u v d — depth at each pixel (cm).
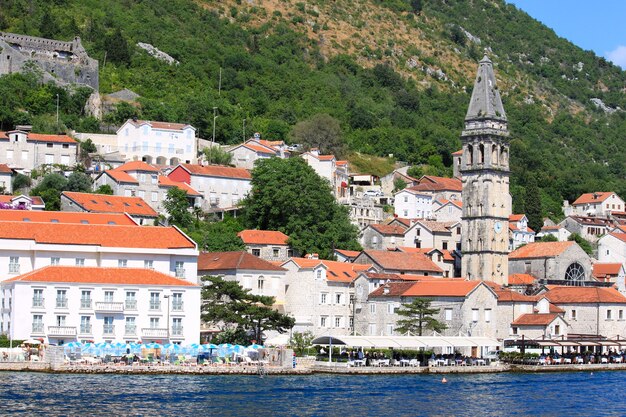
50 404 14062
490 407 15538
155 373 17862
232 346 18825
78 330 18688
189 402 14825
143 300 19162
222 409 14375
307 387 16950
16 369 17212
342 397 15938
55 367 17312
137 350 18200
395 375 19512
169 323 19338
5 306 18812
